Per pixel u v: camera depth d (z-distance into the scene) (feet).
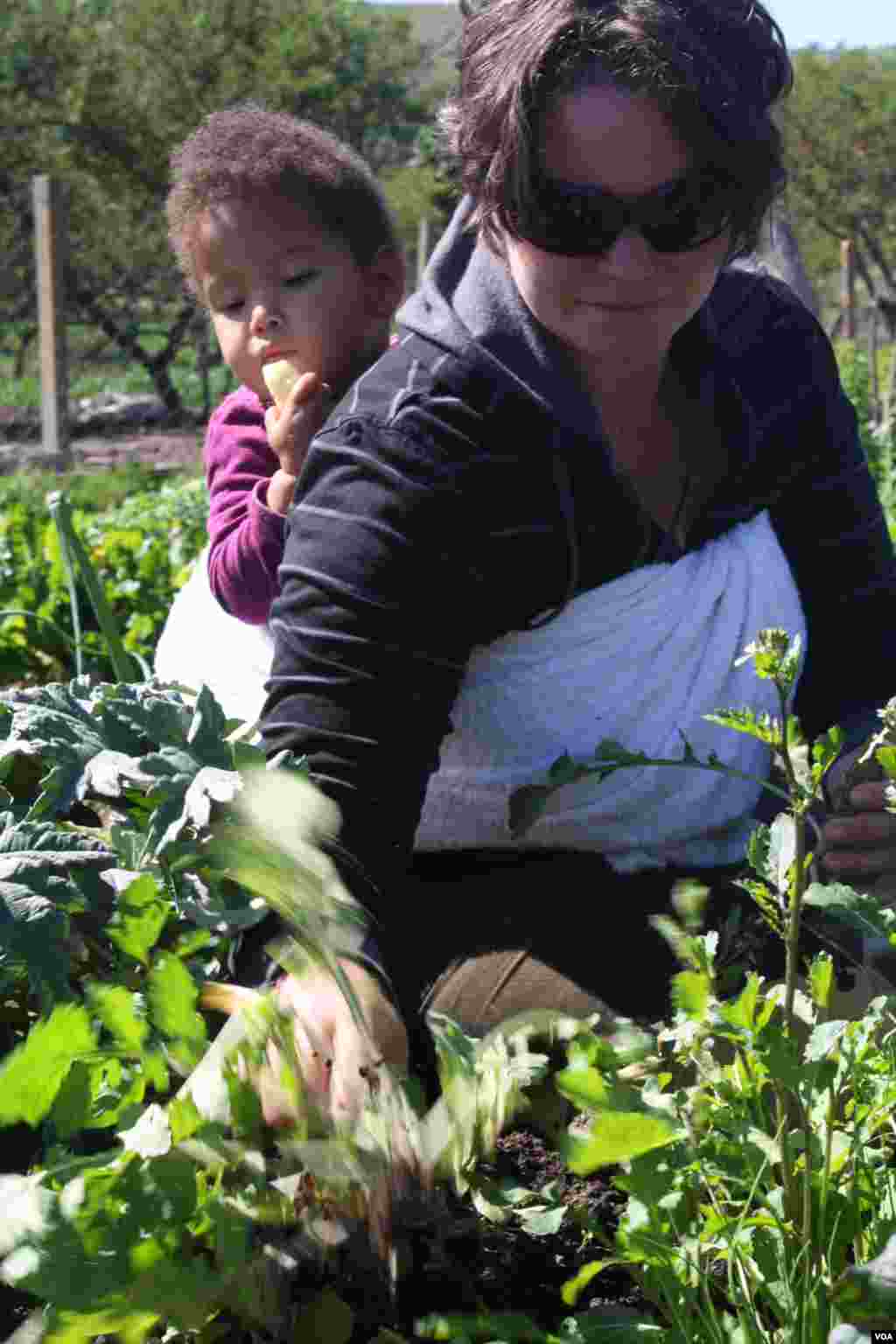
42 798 5.01
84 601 15.42
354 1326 4.22
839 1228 4.07
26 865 4.68
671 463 6.46
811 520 6.93
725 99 5.42
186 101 90.12
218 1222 3.76
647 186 5.47
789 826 4.35
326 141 8.31
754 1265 4.06
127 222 87.10
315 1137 4.22
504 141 5.53
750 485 6.55
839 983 5.65
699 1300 4.19
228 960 5.33
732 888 6.20
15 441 68.23
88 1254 3.50
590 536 6.08
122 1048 3.96
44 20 88.58
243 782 4.59
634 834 6.38
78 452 61.11
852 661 7.18
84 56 89.35
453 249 6.46
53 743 5.11
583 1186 4.97
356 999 4.38
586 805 6.31
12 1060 3.63
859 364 40.14
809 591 7.11
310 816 4.67
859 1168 4.18
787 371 6.70
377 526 5.93
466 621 6.07
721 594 6.36
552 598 6.16
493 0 5.78
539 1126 5.06
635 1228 3.94
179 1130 3.82
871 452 31.81
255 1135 4.05
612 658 6.25
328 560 5.96
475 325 5.96
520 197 5.55
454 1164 4.53
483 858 6.60
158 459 59.41
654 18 5.34
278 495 7.13
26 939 4.50
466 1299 4.38
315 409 7.04
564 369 5.97
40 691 5.51
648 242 5.55
